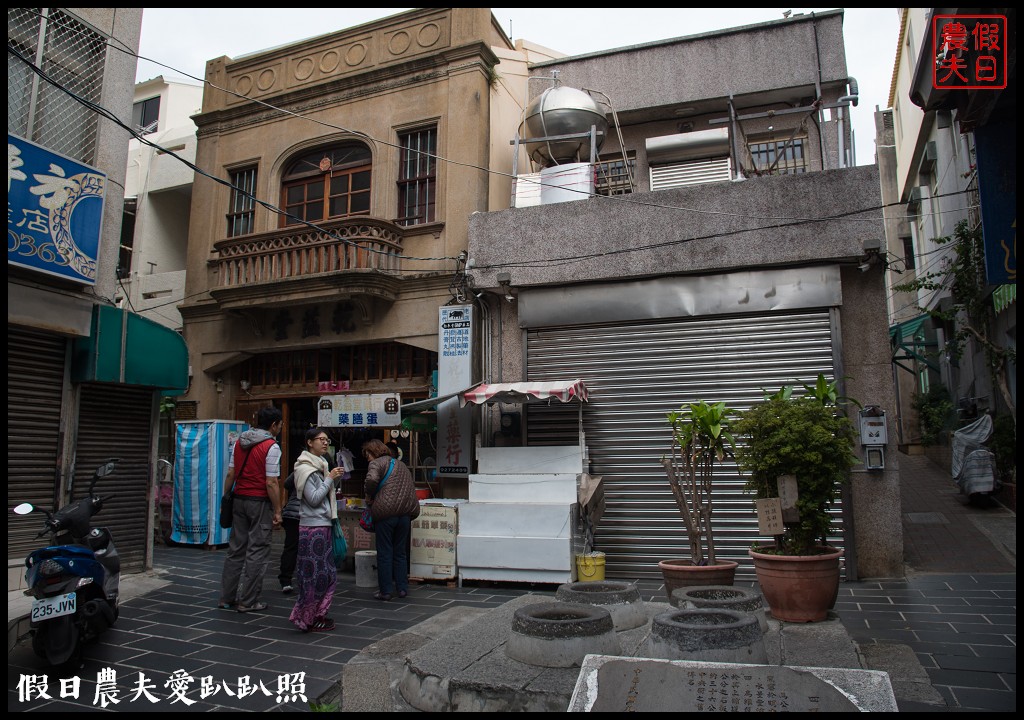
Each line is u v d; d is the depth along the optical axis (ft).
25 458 22.38
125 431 26.22
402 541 23.68
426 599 23.16
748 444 18.95
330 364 37.40
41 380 23.07
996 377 37.91
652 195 29.63
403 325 34.71
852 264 27.40
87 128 25.00
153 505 27.09
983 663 15.28
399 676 14.88
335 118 38.78
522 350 30.96
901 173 69.97
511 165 39.42
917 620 19.26
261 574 21.22
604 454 29.04
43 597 15.08
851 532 25.44
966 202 40.91
